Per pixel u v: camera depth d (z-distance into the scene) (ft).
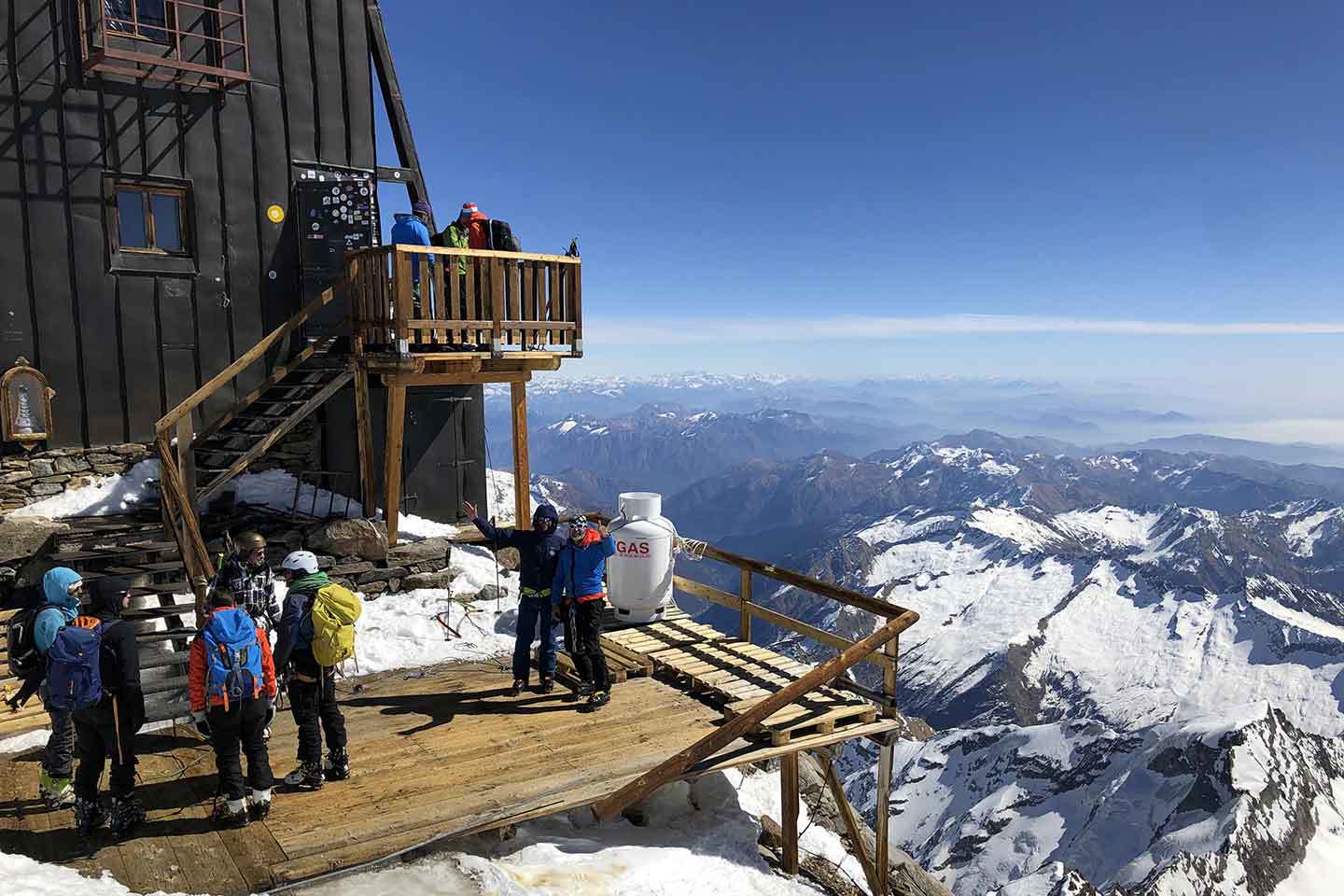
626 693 29.78
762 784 35.60
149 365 40.91
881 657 28.17
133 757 19.80
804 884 27.07
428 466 47.42
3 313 37.27
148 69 39.73
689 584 38.70
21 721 25.36
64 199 38.45
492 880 20.01
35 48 37.47
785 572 32.71
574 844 24.07
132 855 19.03
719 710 28.30
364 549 40.11
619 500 37.45
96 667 19.03
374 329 39.47
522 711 28.09
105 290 39.60
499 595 42.32
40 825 20.15
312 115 44.80
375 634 36.35
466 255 37.78
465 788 22.61
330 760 22.77
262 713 20.27
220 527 38.37
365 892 18.72
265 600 21.84
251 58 42.75
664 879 23.52
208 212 42.09
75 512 38.11
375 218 45.80
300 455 44.21
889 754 28.14
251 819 20.71
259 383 43.86
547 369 42.32
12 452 37.73
